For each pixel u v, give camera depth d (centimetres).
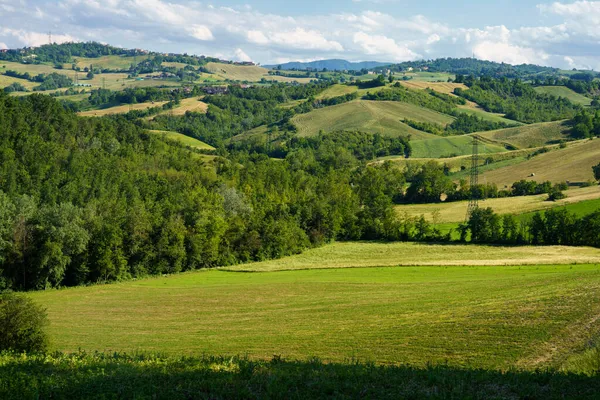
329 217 10456
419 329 3784
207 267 8412
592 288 4562
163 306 5475
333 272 7406
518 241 9388
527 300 4362
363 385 1766
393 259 8375
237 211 9612
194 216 8406
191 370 1908
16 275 6694
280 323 4481
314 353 3338
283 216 9900
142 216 7775
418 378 1888
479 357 2964
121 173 10256
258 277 7262
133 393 1633
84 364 2016
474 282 6000
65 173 9306
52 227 6794
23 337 2925
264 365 2038
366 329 3969
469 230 9862
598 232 8794
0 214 6638
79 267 7069
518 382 1827
